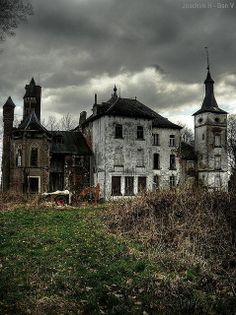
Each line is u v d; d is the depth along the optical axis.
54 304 6.24
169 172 42.72
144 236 10.98
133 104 41.53
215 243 9.93
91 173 40.62
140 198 13.75
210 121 46.31
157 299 6.61
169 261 8.84
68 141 41.41
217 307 6.39
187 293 6.98
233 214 10.81
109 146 37.78
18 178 35.09
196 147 47.47
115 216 13.70
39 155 35.78
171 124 43.31
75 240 11.13
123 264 8.53
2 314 5.68
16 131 35.62
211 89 48.22
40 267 8.27
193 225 10.69
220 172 45.97
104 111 39.38
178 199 12.49
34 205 21.22
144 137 39.72
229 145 61.25
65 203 23.86
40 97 41.66
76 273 7.91
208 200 11.88
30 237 11.47
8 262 8.69
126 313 5.88
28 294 6.65
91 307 6.10
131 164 38.62
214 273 8.32
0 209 19.98
